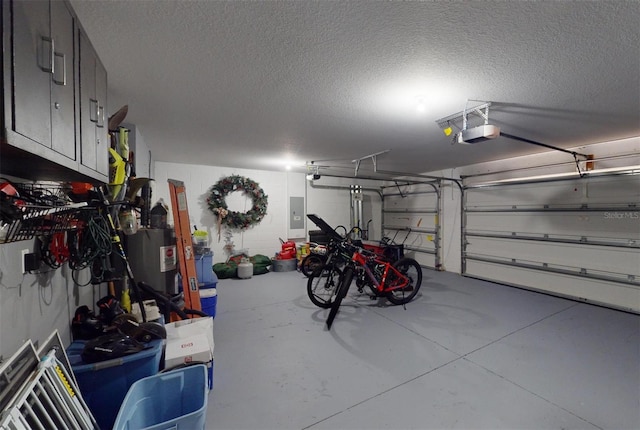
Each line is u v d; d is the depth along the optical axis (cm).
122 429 127
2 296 104
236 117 272
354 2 122
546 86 204
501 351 260
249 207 621
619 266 365
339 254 402
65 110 104
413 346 269
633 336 289
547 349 263
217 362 241
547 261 436
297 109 252
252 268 547
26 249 120
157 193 529
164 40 150
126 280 211
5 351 105
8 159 92
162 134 335
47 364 107
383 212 786
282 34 145
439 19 133
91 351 142
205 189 578
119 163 193
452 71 183
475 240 543
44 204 115
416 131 319
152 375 153
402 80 196
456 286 486
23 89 78
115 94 219
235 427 169
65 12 104
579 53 161
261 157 482
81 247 144
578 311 363
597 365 235
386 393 200
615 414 179
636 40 147
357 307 380
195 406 156
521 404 188
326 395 198
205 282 361
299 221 687
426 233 656
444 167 586
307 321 332
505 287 479
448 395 198
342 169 615
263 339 285
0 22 70
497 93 215
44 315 137
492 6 124
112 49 158
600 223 380
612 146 366
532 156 453
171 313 254
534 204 451
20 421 84
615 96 221
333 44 154
